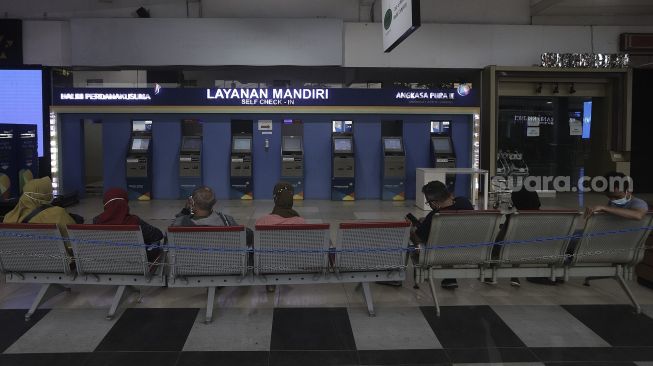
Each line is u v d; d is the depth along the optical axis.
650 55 13.32
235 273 4.14
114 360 3.43
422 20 12.90
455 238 4.30
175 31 12.30
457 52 12.87
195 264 4.07
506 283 5.21
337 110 11.61
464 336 3.86
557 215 4.31
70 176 11.73
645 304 4.55
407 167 12.08
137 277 4.20
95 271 4.16
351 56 12.75
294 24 12.46
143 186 11.60
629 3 12.55
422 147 12.06
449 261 4.36
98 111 11.38
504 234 4.45
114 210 4.42
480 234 4.31
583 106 13.48
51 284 4.33
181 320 4.15
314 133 11.93
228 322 4.12
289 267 4.17
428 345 3.69
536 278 5.24
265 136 11.88
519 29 12.94
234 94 11.47
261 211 10.17
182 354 3.53
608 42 13.14
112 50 12.27
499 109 13.32
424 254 4.30
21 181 9.76
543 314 4.32
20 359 3.43
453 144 12.02
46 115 12.45
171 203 11.27
